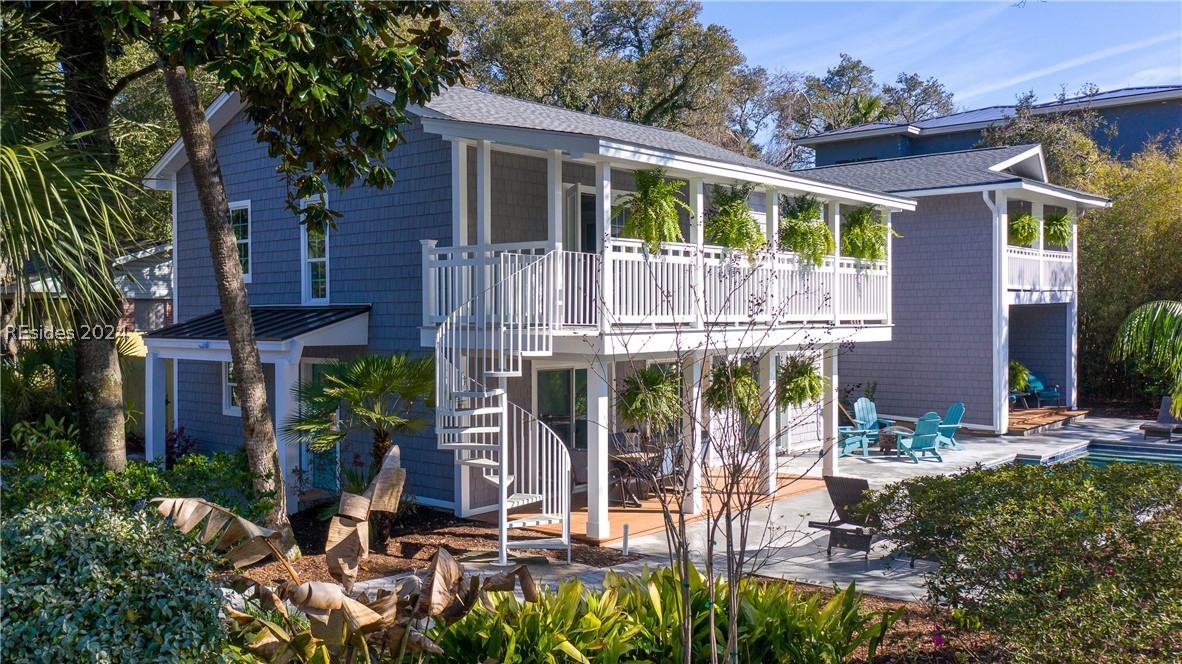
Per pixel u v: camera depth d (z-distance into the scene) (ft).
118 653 15.65
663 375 40.40
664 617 20.18
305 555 36.81
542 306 37.76
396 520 43.21
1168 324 51.16
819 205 50.78
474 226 46.09
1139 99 108.78
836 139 121.70
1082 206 81.56
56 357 62.34
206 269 59.77
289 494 44.47
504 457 36.19
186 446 57.77
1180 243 82.12
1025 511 23.81
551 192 38.52
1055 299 78.02
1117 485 28.27
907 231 75.36
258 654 17.52
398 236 48.26
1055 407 80.53
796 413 62.28
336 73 32.58
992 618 20.25
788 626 20.35
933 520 25.20
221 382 58.44
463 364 41.22
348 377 39.52
